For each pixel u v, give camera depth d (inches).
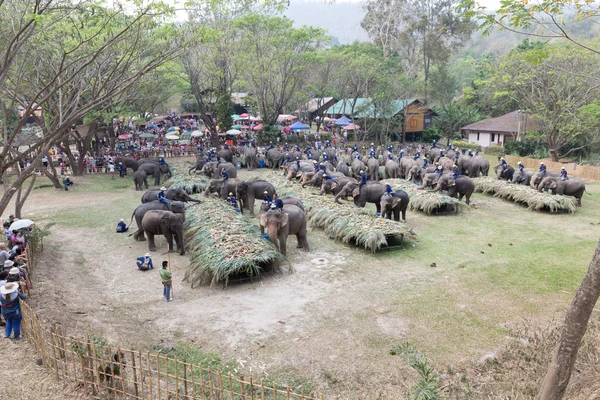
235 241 594.9
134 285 576.1
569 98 1400.1
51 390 336.2
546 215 919.7
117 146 1822.1
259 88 1744.6
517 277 588.4
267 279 588.4
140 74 644.7
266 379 377.4
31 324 384.2
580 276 589.3
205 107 1934.1
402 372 387.2
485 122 2098.9
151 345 429.1
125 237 773.3
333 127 2315.5
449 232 800.3
